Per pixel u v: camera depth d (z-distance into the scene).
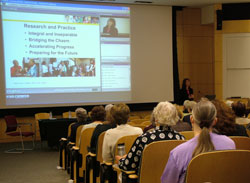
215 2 10.02
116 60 9.34
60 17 8.68
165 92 9.97
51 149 7.38
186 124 3.52
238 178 1.64
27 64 8.37
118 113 3.20
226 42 10.44
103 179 2.99
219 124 2.63
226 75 10.53
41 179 4.79
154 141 2.38
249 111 5.89
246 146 2.34
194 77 11.21
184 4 9.98
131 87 9.55
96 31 9.09
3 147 7.70
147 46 9.72
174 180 1.74
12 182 4.66
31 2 8.38
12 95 8.27
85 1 8.93
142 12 9.63
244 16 10.35
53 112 8.65
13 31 8.23
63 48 8.73
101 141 3.43
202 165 1.60
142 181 2.26
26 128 8.62
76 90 8.89
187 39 11.10
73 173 4.38
